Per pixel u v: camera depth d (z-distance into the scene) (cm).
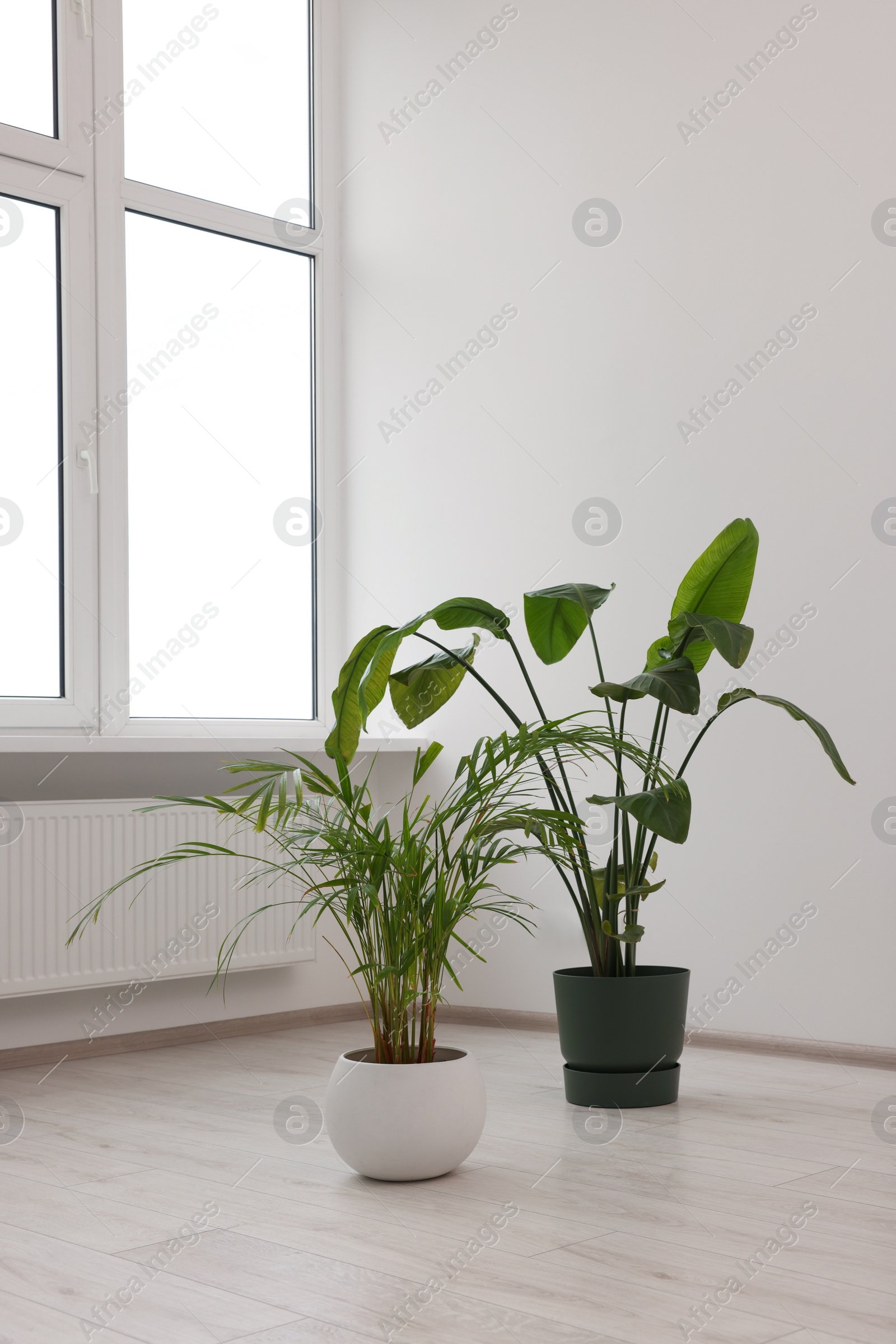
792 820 335
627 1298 163
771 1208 201
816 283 338
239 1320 157
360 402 439
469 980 400
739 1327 153
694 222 361
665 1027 276
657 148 370
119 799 344
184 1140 251
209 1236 189
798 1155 234
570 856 279
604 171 380
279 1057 343
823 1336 150
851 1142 244
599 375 380
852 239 332
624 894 273
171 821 355
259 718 415
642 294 371
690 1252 180
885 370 325
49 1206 206
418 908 218
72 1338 152
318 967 407
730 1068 318
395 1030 219
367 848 216
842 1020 325
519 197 400
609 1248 182
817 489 336
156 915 350
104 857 339
